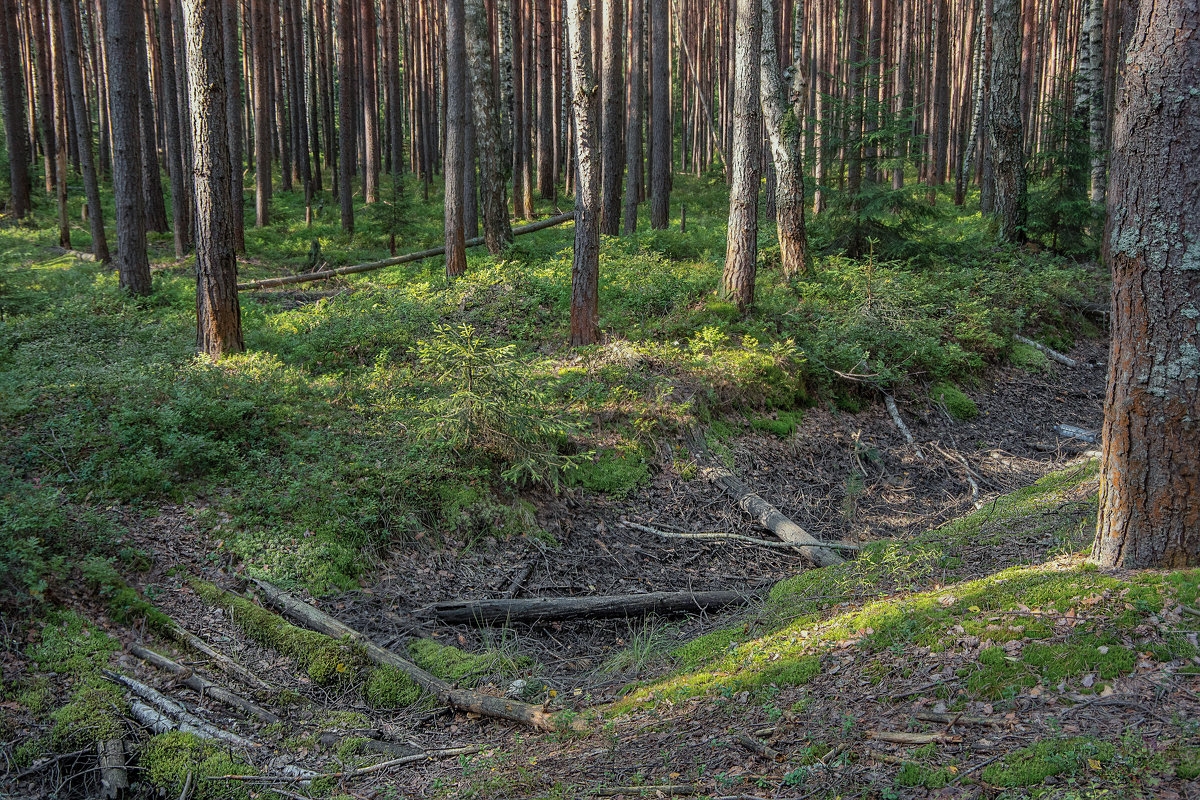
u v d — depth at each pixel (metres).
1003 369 14.05
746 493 9.52
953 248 17.72
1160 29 4.30
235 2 22.48
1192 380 4.38
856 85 16.11
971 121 35.50
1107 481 4.81
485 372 8.74
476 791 4.45
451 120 15.31
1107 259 18.36
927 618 4.78
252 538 7.18
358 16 37.34
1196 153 4.24
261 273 19.42
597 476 9.41
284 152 35.62
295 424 9.09
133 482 7.51
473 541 8.11
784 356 11.98
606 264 15.59
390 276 16.83
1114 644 3.94
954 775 3.39
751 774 3.88
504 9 26.73
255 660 6.01
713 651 5.98
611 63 19.88
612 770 4.38
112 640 5.78
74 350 10.73
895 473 10.81
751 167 12.88
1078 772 3.18
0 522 6.13
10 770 4.66
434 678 5.91
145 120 24.59
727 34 36.69
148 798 4.68
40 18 29.28
